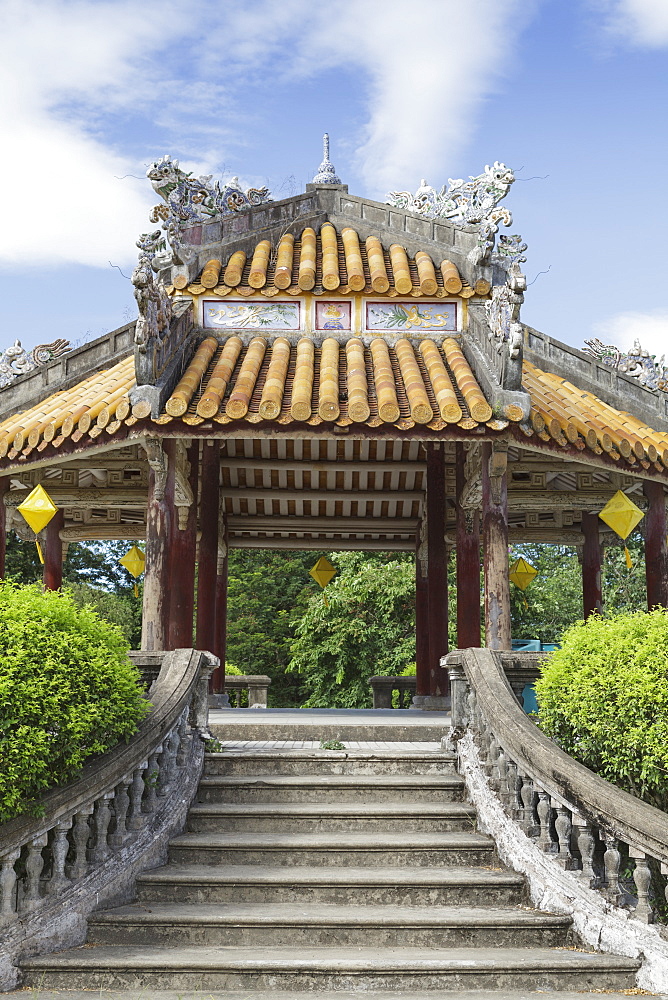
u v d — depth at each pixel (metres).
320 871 6.81
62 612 6.52
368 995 5.39
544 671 7.36
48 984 5.53
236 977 5.51
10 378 12.12
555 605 30.75
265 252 12.23
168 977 5.51
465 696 8.57
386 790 7.94
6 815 5.69
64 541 16.17
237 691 21.02
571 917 6.09
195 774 8.00
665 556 11.91
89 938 6.06
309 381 10.15
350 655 28.05
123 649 7.06
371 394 10.19
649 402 12.23
